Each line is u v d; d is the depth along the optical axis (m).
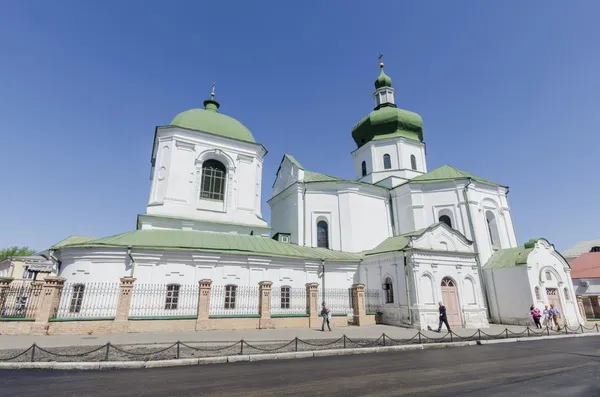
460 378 9.92
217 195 30.45
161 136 29.42
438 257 26.42
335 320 25.05
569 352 15.05
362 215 33.91
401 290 25.94
